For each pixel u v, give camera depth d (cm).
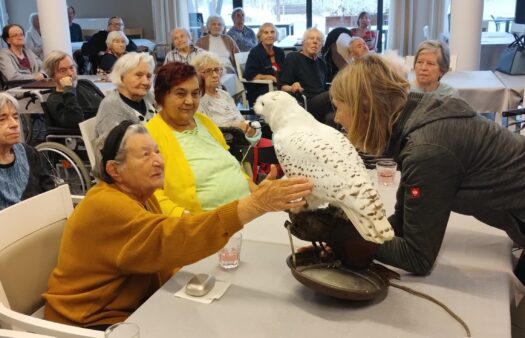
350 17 810
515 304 141
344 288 120
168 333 117
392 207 185
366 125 128
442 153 123
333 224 128
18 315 135
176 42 551
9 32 552
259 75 525
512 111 337
